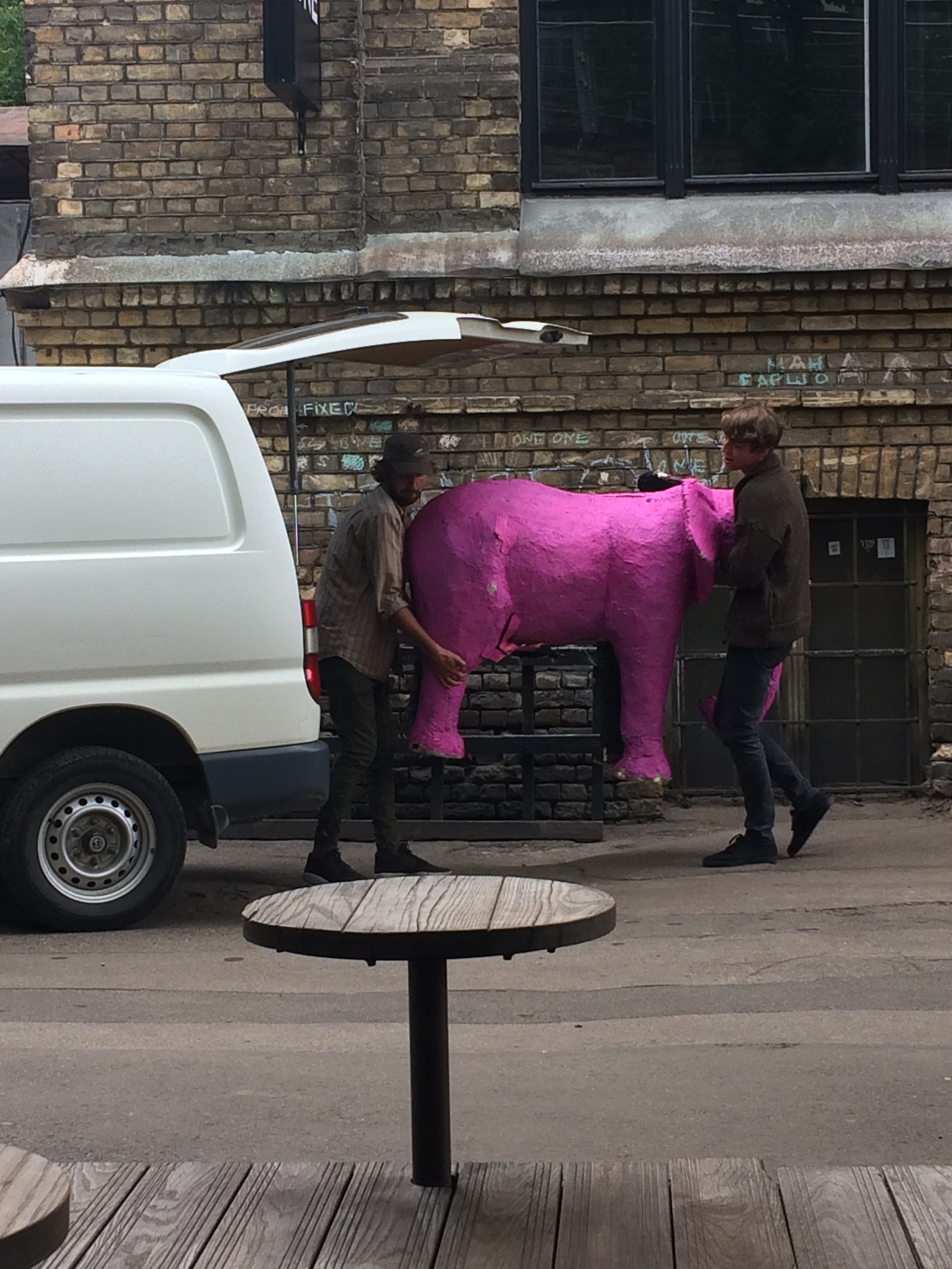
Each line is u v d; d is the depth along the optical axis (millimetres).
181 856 6777
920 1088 4332
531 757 9039
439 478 9516
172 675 6773
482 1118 4105
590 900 3148
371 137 9547
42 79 9578
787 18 9758
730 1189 3170
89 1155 3855
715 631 9758
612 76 9742
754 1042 4820
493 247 9445
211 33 9531
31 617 6609
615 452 9484
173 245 9555
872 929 6332
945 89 9742
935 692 9539
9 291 9539
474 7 9500
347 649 7492
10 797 6594
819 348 9445
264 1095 4340
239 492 6902
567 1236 2945
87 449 6727
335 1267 2816
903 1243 2867
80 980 5805
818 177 9727
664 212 9625
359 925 2906
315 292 9484
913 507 9688
